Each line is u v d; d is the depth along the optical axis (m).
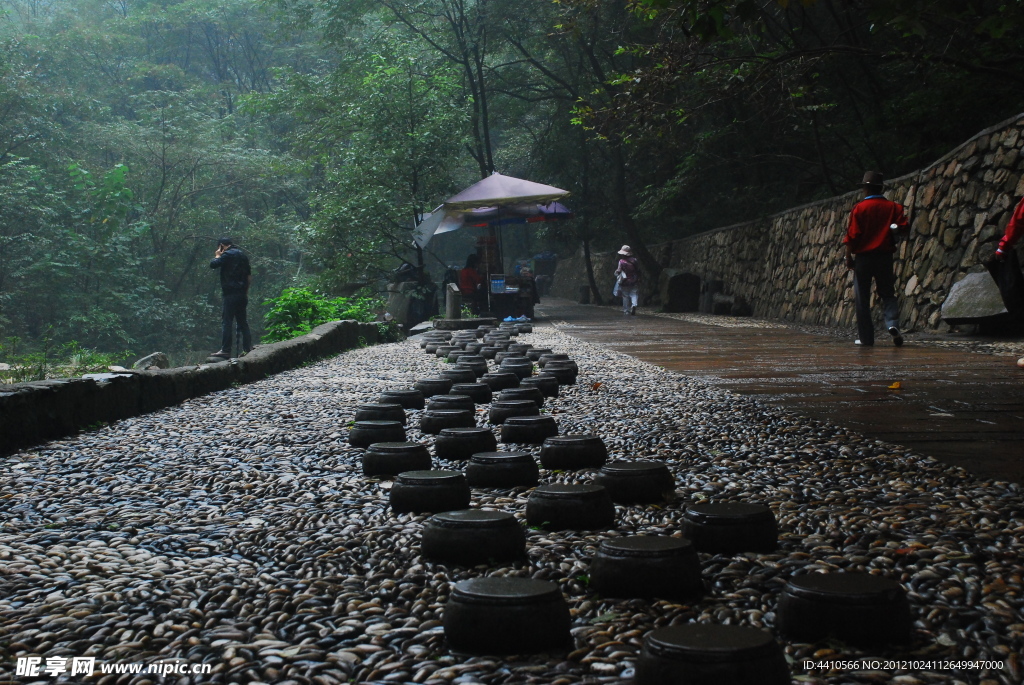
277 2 28.11
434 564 2.95
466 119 23.62
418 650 2.25
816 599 2.27
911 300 13.61
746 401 6.64
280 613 2.53
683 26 6.08
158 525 3.60
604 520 3.39
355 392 8.23
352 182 22.97
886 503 3.69
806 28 18.75
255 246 37.41
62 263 28.17
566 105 28.23
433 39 27.83
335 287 22.59
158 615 2.54
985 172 12.06
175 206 36.47
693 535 3.06
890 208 10.82
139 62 43.19
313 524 3.55
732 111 21.12
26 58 33.50
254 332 36.50
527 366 8.64
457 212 22.78
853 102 18.03
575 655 2.21
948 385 7.17
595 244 35.41
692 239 27.58
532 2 25.33
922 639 2.29
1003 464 4.33
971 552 2.96
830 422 5.60
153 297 32.62
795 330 15.19
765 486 4.06
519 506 3.79
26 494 4.20
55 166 32.12
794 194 23.03
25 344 26.66
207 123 36.69
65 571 2.97
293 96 27.08
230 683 2.08
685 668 1.88
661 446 5.05
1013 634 2.27
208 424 6.34
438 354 12.15
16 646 2.31
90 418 6.19
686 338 13.71
